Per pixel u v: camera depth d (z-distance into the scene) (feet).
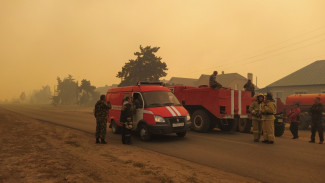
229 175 17.21
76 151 24.08
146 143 29.66
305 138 37.04
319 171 18.28
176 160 21.39
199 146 27.84
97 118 29.09
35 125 50.11
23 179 15.43
